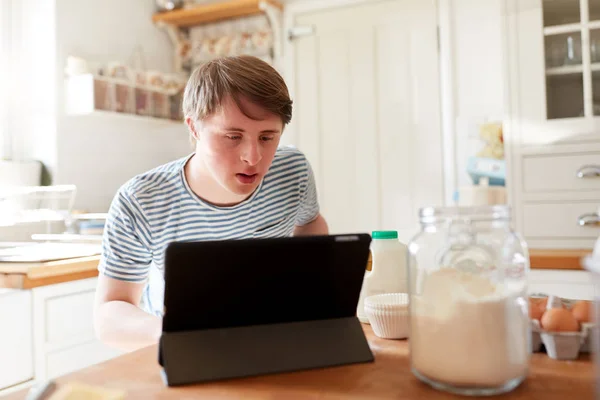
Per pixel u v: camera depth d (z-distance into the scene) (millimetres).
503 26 2059
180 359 561
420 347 537
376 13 2578
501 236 546
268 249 586
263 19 2797
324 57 2691
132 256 978
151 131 2836
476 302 505
